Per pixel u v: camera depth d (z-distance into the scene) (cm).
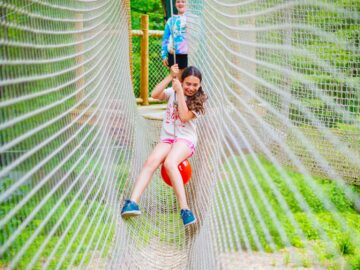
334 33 366
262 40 379
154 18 1466
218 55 488
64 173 229
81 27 343
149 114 843
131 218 384
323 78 406
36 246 178
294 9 351
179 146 396
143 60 1051
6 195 152
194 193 440
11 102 166
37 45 212
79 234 248
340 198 441
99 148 344
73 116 275
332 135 430
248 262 316
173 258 351
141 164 524
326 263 368
